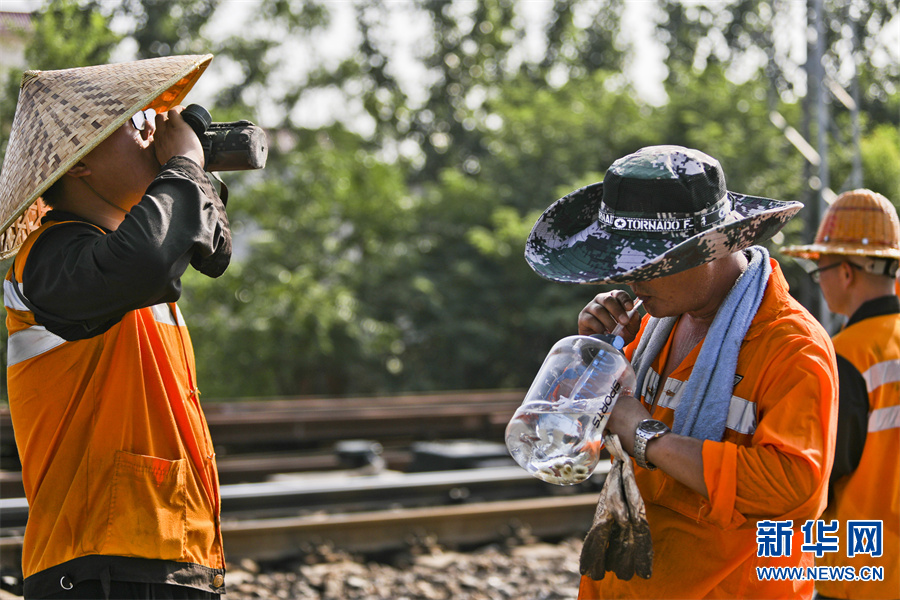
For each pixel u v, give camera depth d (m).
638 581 1.97
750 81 20.84
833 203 3.06
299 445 8.12
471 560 4.78
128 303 1.72
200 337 15.44
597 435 1.85
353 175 18.75
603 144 20.84
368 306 17.67
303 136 21.03
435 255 19.33
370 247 18.39
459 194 19.81
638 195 1.82
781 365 1.80
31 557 1.85
